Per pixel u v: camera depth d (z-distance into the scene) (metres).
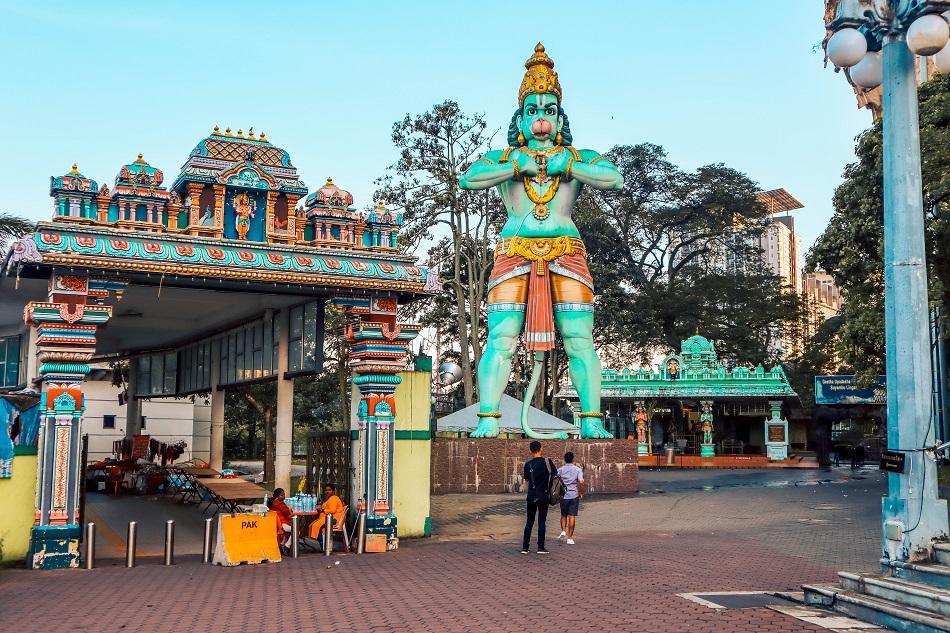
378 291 15.96
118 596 10.87
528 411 30.55
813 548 15.48
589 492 28.33
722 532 18.41
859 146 26.50
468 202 43.31
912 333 9.88
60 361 13.52
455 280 43.75
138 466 24.02
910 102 10.23
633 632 8.74
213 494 18.64
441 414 47.91
